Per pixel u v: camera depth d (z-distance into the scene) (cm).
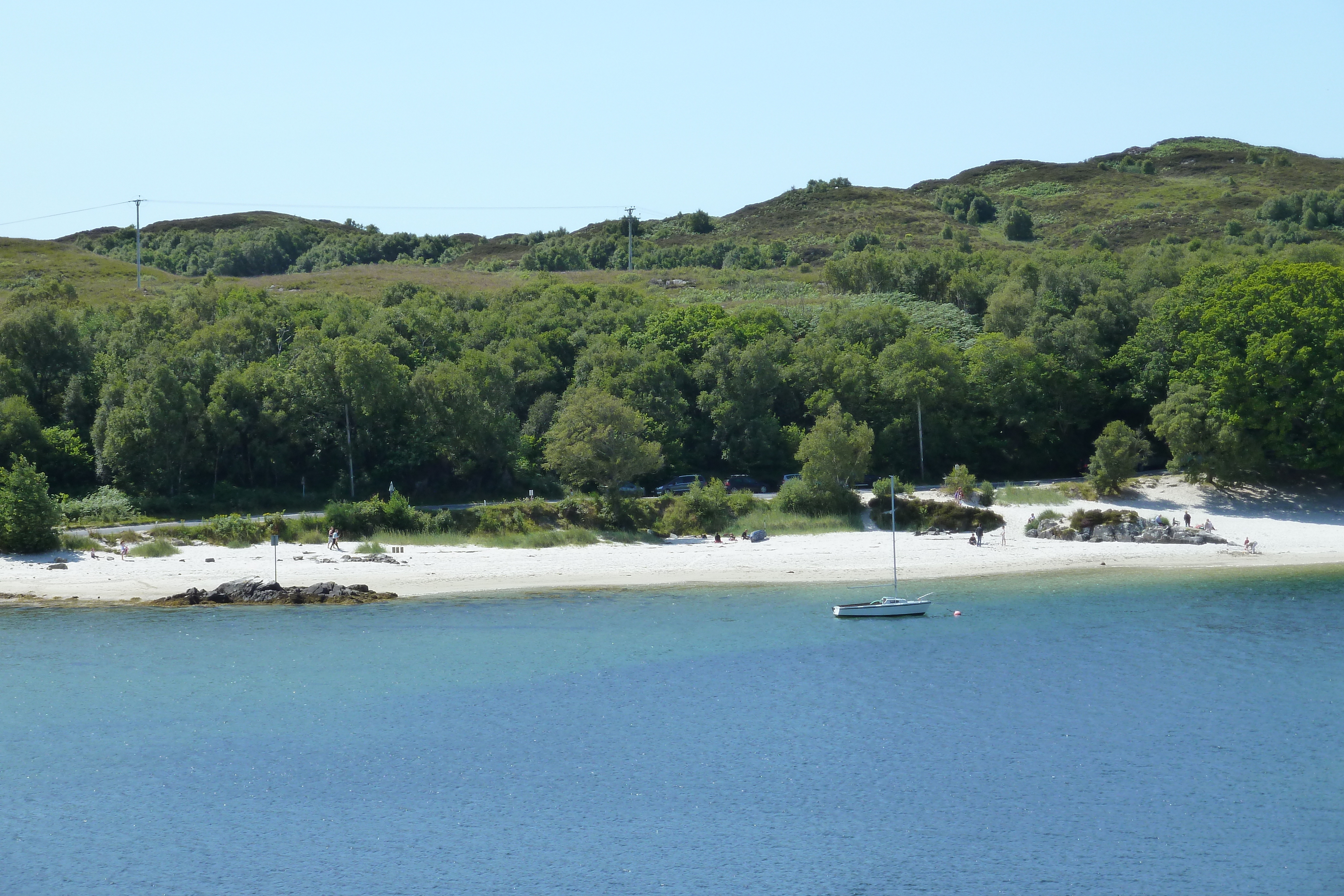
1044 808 4047
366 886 3556
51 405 10600
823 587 7538
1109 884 3519
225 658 5872
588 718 4988
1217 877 3556
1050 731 4766
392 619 6675
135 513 9112
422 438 10188
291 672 5647
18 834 3912
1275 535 8994
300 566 7781
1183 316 10531
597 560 8250
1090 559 8394
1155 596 7169
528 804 4138
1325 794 4131
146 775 4403
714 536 9088
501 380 10906
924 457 10738
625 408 9269
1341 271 9844
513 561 8150
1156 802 4091
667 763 4494
